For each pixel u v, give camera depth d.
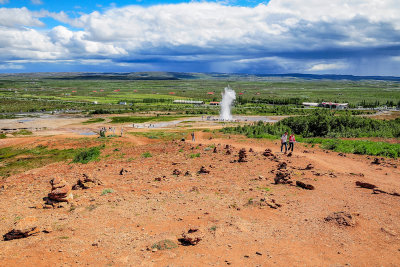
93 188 15.19
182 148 29.41
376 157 21.55
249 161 20.20
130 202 12.39
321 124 45.50
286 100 182.38
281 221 9.90
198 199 12.45
